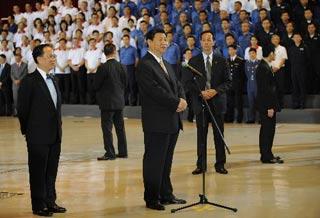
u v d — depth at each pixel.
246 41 16.05
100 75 9.93
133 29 18.36
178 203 6.66
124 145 10.32
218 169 8.48
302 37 15.70
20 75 19.59
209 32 8.34
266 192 7.12
